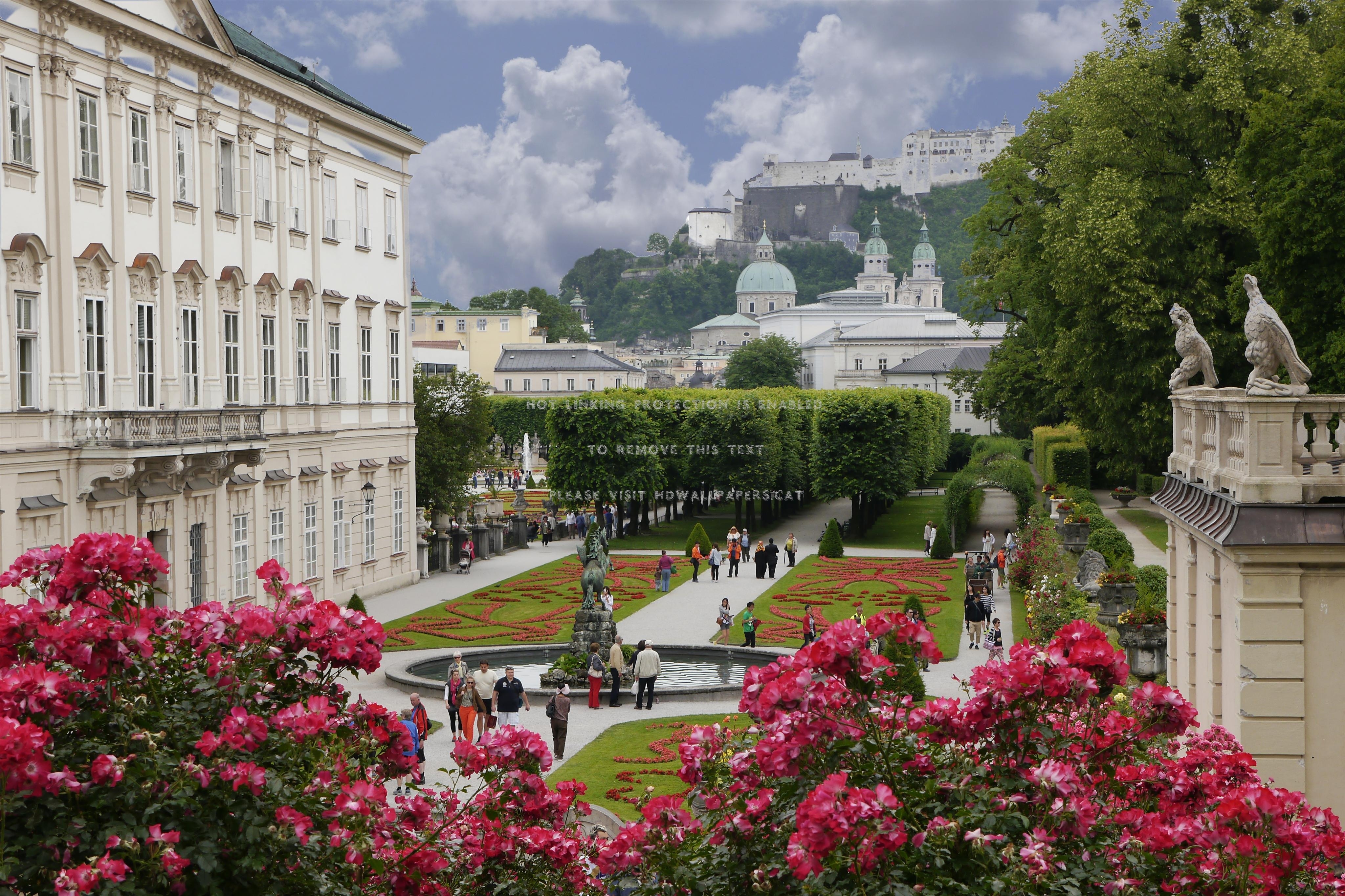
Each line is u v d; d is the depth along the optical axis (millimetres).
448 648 45094
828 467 83625
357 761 10352
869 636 9406
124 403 36969
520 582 62219
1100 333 52500
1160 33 53344
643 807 11555
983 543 74000
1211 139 50594
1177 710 9977
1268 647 15758
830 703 9289
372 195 58094
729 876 9727
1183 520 18859
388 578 59156
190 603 40656
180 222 40531
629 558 74062
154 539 38750
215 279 42844
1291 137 42438
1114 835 9586
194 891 8641
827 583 62094
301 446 50031
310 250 51156
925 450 107625
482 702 30672
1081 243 50125
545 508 95438
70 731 8805
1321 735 15734
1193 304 49906
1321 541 15453
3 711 8312
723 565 69438
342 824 9586
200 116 41875
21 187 32625
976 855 8695
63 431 34000
